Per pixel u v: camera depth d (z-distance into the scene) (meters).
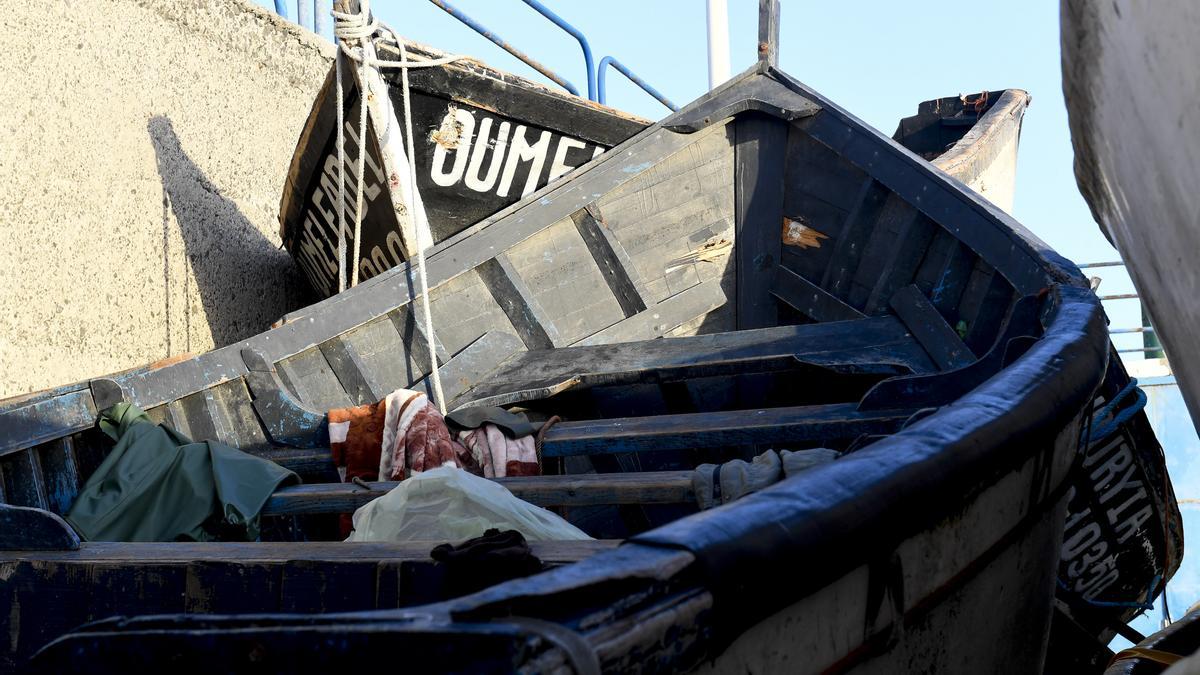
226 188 6.06
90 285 4.85
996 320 3.49
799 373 4.00
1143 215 1.43
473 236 4.10
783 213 4.38
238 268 6.10
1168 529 3.88
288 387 3.76
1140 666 2.47
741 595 1.25
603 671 1.06
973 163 5.13
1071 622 3.93
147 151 5.33
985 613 2.11
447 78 4.21
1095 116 1.47
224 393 3.67
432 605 1.13
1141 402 3.34
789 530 1.34
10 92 4.48
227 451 3.00
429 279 4.00
